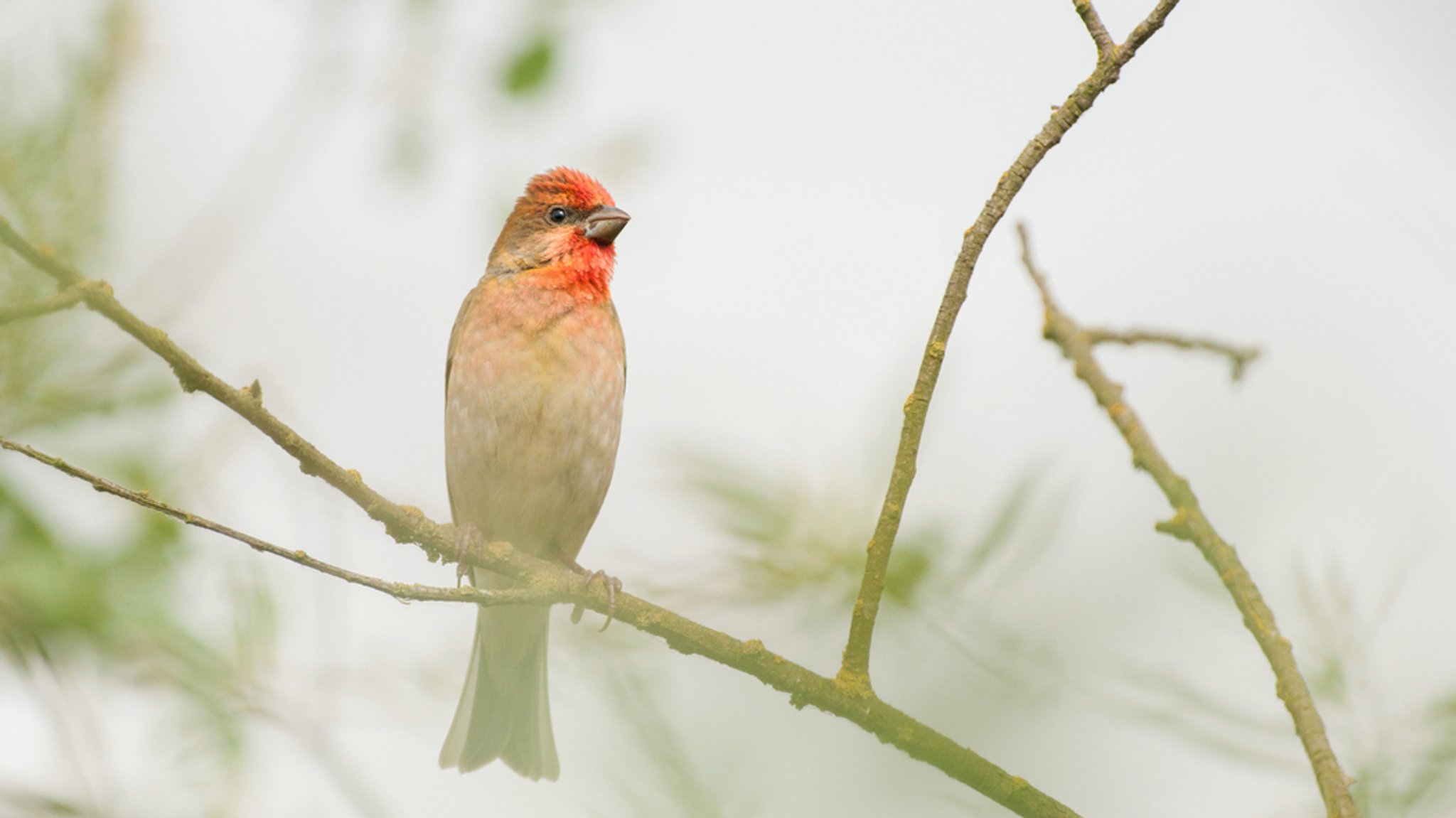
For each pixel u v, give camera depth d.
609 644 4.81
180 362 6.01
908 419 5.68
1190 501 6.20
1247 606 5.53
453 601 5.98
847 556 5.35
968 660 5.41
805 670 5.98
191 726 5.31
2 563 5.29
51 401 5.64
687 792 4.06
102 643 5.33
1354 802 4.62
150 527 5.67
